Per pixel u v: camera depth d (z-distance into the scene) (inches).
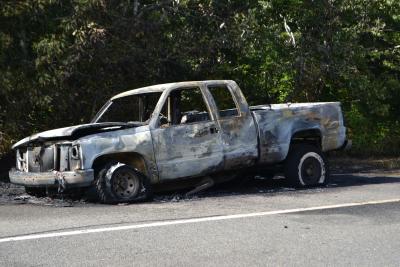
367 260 267.0
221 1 724.0
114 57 619.8
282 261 264.5
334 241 301.3
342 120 535.2
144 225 342.0
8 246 294.5
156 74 662.5
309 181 515.5
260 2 751.1
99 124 449.7
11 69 585.3
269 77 784.3
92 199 446.0
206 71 719.7
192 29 697.6
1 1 571.8
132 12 682.8
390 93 839.7
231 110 497.7
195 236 313.0
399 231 324.8
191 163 461.7
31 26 618.5
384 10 831.7
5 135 624.4
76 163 429.7
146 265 258.5
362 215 371.2
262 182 563.8
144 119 499.5
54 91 588.4
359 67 821.9
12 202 447.5
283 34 753.0
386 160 764.6
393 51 835.4
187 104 594.6
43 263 263.1
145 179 445.1
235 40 682.8
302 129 509.7
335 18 770.8
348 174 644.7
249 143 483.2
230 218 362.0
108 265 259.0
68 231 326.3
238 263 261.3
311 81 762.2
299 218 361.4
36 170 454.9
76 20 592.1
